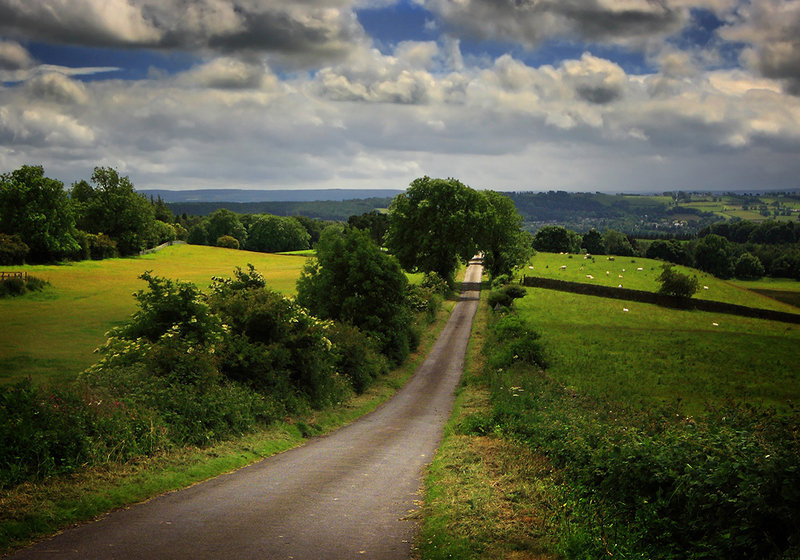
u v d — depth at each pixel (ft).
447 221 283.59
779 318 268.82
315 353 84.53
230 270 324.60
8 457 33.88
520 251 320.29
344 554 25.55
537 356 139.03
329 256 143.64
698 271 386.93
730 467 27.55
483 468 42.96
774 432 34.55
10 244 265.95
